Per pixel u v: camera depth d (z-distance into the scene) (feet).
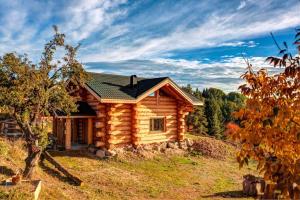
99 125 63.62
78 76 45.03
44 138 42.70
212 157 72.84
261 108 12.37
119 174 52.65
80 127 69.72
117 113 65.21
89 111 64.64
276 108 11.87
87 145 65.10
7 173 39.09
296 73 11.79
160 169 59.16
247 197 46.24
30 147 40.19
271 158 11.94
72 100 46.26
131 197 42.96
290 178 10.67
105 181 47.93
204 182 53.93
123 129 66.39
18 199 29.96
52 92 43.09
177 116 76.89
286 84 12.21
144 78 81.76
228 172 62.34
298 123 11.56
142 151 66.69
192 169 61.46
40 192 35.37
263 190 12.06
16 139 55.26
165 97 74.59
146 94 66.90
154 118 72.08
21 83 39.34
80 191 41.47
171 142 75.10
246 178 48.32
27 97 40.29
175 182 52.26
